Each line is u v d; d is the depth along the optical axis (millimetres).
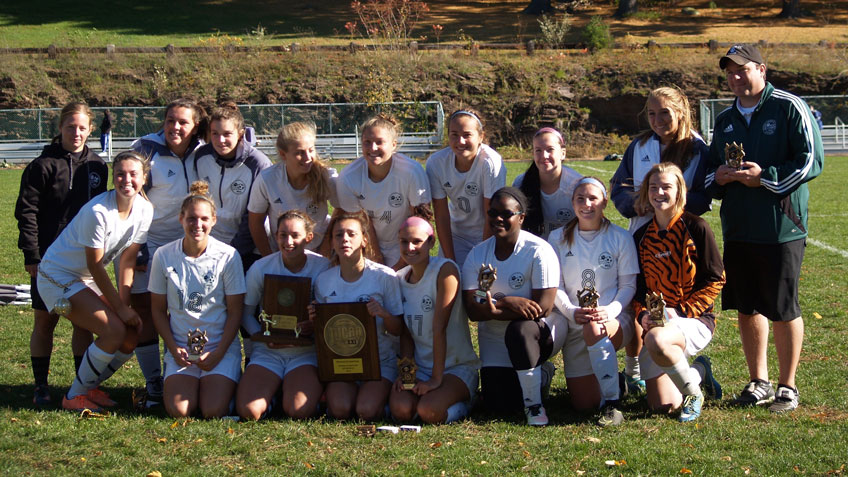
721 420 5043
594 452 4520
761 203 5188
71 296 5191
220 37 41125
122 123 31031
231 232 6113
